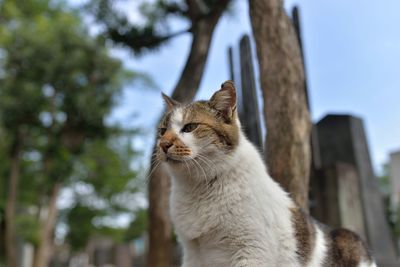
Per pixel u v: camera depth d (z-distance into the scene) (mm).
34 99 2096
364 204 1211
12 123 2137
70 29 2182
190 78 1156
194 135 510
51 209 2391
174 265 1453
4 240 2553
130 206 3111
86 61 2135
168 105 622
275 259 473
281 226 483
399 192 1900
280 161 693
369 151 1336
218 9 1177
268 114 716
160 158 523
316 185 1206
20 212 2793
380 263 1112
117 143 2701
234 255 478
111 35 1274
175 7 1312
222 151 497
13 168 2240
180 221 507
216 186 489
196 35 1182
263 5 740
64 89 2139
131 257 3869
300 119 707
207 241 493
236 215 475
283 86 712
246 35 1095
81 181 2746
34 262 2322
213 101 537
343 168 1200
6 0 2414
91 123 2264
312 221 553
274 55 723
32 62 2074
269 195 489
